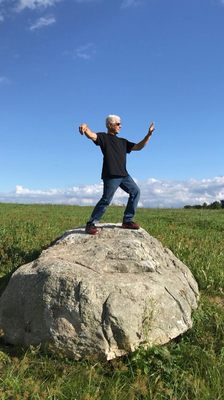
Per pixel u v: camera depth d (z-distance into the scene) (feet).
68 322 9.97
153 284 10.87
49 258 11.73
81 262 11.47
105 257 11.77
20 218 30.99
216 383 8.99
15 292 10.91
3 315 11.02
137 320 9.97
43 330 10.21
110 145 12.91
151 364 9.59
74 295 10.08
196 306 12.50
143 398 8.71
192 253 18.51
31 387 8.77
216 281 15.38
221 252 19.30
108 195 13.09
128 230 13.75
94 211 13.34
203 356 10.00
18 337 10.66
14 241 18.52
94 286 10.15
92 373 9.33
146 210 50.39
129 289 10.28
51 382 9.06
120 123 13.16
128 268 11.53
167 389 8.87
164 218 35.63
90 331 9.80
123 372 9.39
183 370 9.57
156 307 10.36
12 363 9.75
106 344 9.74
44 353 10.12
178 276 12.75
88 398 8.41
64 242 13.21
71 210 44.98
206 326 11.63
